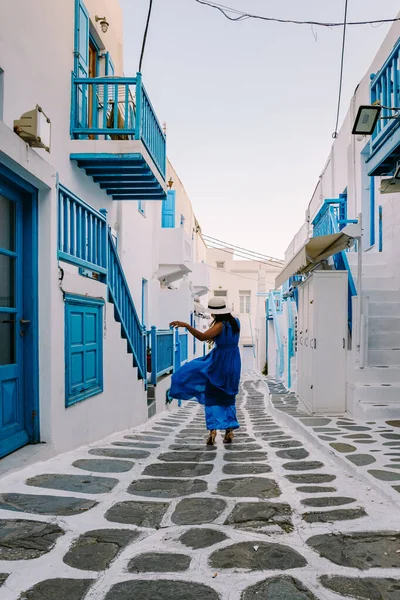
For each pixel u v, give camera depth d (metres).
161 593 2.23
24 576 2.38
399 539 2.78
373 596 2.20
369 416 6.98
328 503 3.39
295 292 12.76
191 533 2.89
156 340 10.26
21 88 6.13
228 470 4.41
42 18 6.79
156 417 9.76
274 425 7.77
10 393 4.43
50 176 4.77
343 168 14.27
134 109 8.82
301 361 9.29
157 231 16.14
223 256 43.81
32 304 4.70
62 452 4.96
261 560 2.54
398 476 3.93
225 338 5.82
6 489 3.67
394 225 9.71
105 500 3.49
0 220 4.35
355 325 7.52
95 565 2.49
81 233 5.99
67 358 5.12
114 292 7.35
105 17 9.90
